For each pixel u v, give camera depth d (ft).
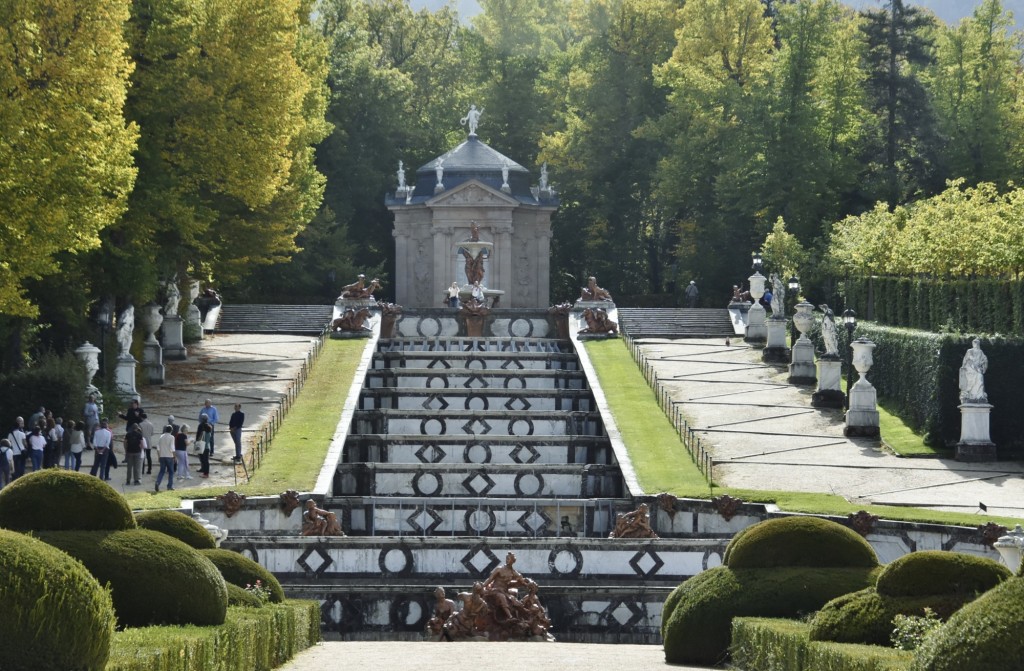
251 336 269.03
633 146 378.32
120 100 161.79
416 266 345.72
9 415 175.22
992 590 48.37
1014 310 199.62
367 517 159.53
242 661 69.26
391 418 200.75
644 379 223.51
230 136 210.18
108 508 71.10
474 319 265.95
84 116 153.69
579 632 129.29
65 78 153.89
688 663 83.46
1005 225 211.20
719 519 152.66
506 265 338.95
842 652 60.18
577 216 384.88
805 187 325.62
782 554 85.15
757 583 83.25
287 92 214.07
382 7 437.17
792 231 327.06
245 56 209.15
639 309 290.35
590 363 232.94
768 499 153.38
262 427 190.60
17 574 47.01
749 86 344.69
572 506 160.04
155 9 205.67
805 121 327.06
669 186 352.28
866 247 260.21
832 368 211.00
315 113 280.51
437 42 447.01
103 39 157.38
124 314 217.56
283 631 80.64
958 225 226.17
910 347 201.26
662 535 156.97
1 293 154.20
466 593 115.96
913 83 350.02
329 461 172.45
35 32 152.66
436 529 160.45
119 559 68.08
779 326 246.47
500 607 115.34
